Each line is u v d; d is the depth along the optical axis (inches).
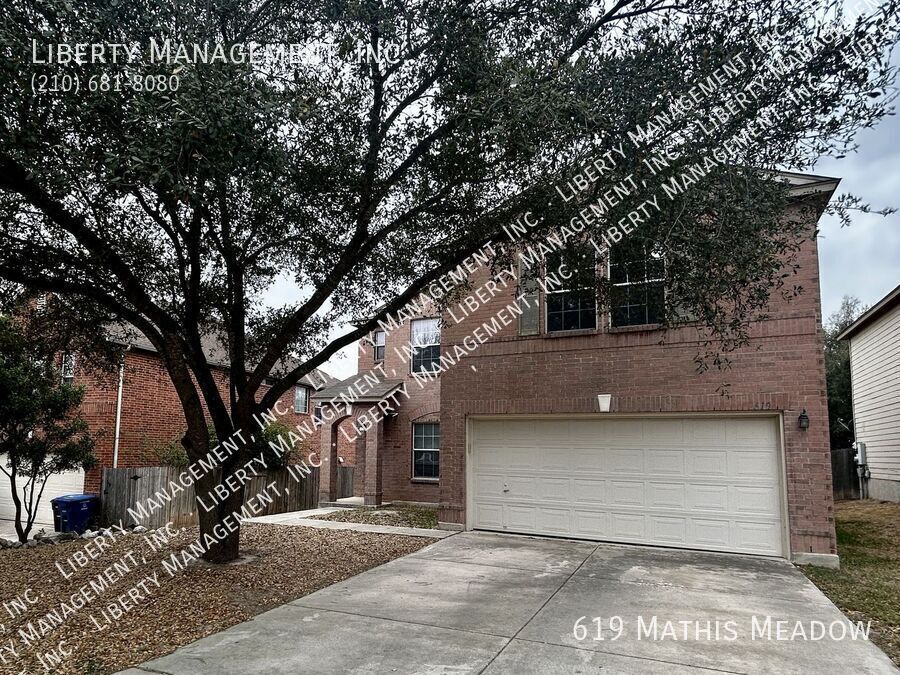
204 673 181.0
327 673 180.9
